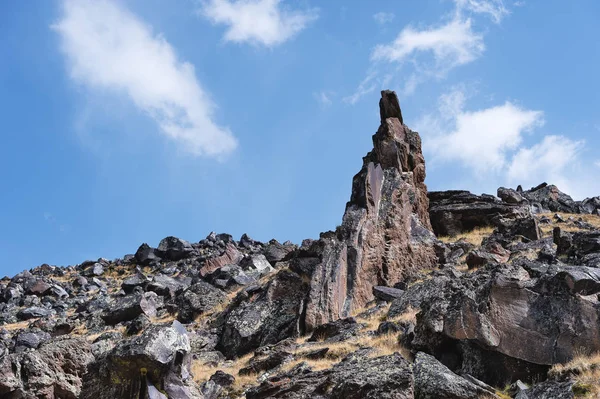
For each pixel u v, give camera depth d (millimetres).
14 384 23734
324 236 41656
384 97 52031
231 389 26875
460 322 23328
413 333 26156
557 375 20984
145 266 65062
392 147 48844
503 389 22156
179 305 45062
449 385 20000
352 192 44000
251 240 69250
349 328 31516
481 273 26922
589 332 22109
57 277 64562
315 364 26250
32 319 50656
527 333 22672
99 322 45688
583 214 58875
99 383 21562
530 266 27375
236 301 41500
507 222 49625
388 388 19281
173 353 21422
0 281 63969
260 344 35719
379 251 41531
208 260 54594
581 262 32375
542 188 67625
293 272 39219
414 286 33781
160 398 20766
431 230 49562
